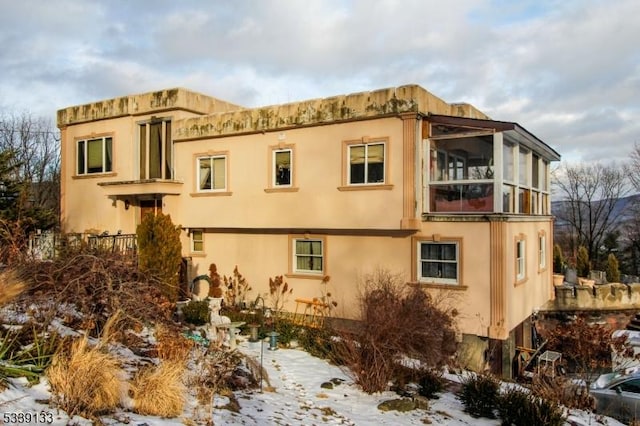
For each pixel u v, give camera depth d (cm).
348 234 1477
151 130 1841
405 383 977
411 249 1364
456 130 1333
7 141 3688
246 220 1612
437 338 1089
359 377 933
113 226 1836
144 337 891
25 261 838
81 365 536
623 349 1438
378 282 1310
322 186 1468
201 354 852
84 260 851
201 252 1788
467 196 1304
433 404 893
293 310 1564
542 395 891
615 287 2028
